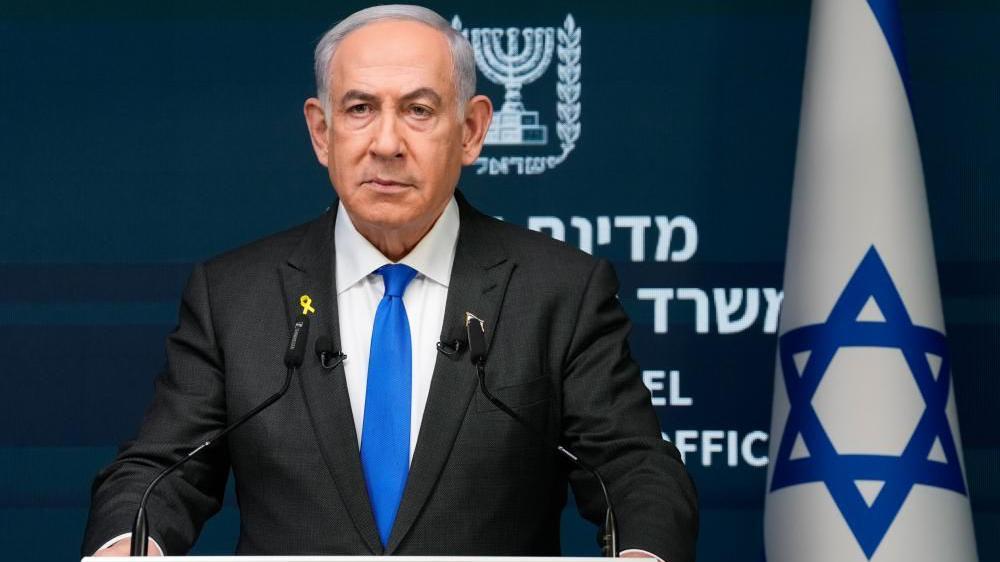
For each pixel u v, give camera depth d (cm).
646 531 612
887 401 980
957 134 1122
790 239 1045
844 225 1013
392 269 706
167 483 663
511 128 1135
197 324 717
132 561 489
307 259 722
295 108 1145
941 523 970
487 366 688
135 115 1140
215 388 702
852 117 1027
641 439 682
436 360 684
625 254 1126
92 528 630
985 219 1115
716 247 1124
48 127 1135
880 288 998
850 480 973
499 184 1131
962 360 1108
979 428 1103
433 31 692
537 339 701
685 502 645
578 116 1136
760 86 1135
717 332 1118
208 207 1134
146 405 1121
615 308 736
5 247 1126
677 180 1129
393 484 666
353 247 716
